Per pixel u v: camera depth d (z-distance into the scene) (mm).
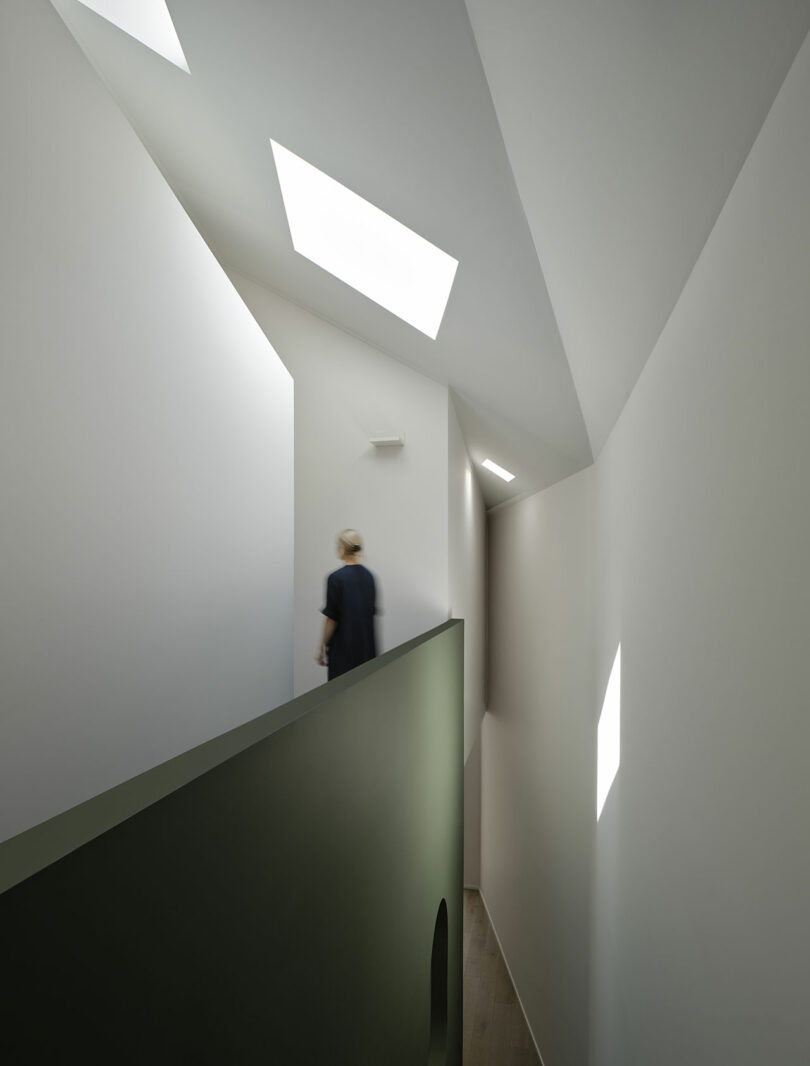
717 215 1831
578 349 3424
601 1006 4090
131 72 3385
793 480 1302
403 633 5605
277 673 5117
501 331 3877
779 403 1372
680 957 2295
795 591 1299
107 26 3027
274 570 4996
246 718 4145
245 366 4086
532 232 2693
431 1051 4312
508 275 3180
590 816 4539
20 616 1812
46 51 1901
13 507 1774
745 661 1625
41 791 1917
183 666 3051
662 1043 2539
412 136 2516
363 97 2432
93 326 2186
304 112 2793
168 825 1021
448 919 4320
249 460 4223
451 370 5160
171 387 2885
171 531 2902
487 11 1720
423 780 3270
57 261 1967
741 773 1658
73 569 2086
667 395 2523
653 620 2801
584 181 2129
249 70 2715
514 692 8234
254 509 4340
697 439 2090
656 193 1950
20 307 1786
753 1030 1547
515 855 7918
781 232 1349
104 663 2297
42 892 766
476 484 9016
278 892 1458
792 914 1316
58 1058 782
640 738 3064
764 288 1458
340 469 5738
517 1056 6605
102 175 2240
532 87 1895
